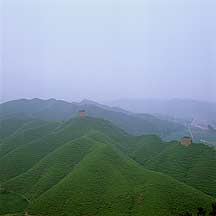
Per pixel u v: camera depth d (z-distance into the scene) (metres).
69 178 109.38
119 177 107.19
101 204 95.69
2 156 151.12
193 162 131.75
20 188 120.31
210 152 136.25
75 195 100.19
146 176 106.81
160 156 144.00
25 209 103.69
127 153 160.00
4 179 129.75
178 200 93.12
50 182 118.50
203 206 92.25
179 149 142.50
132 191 98.56
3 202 110.69
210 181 119.31
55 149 152.50
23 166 138.12
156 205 89.56
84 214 92.62
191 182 119.88
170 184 100.25
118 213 89.94
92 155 122.75
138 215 87.50
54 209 96.56
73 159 130.75
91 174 108.81
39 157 145.88
